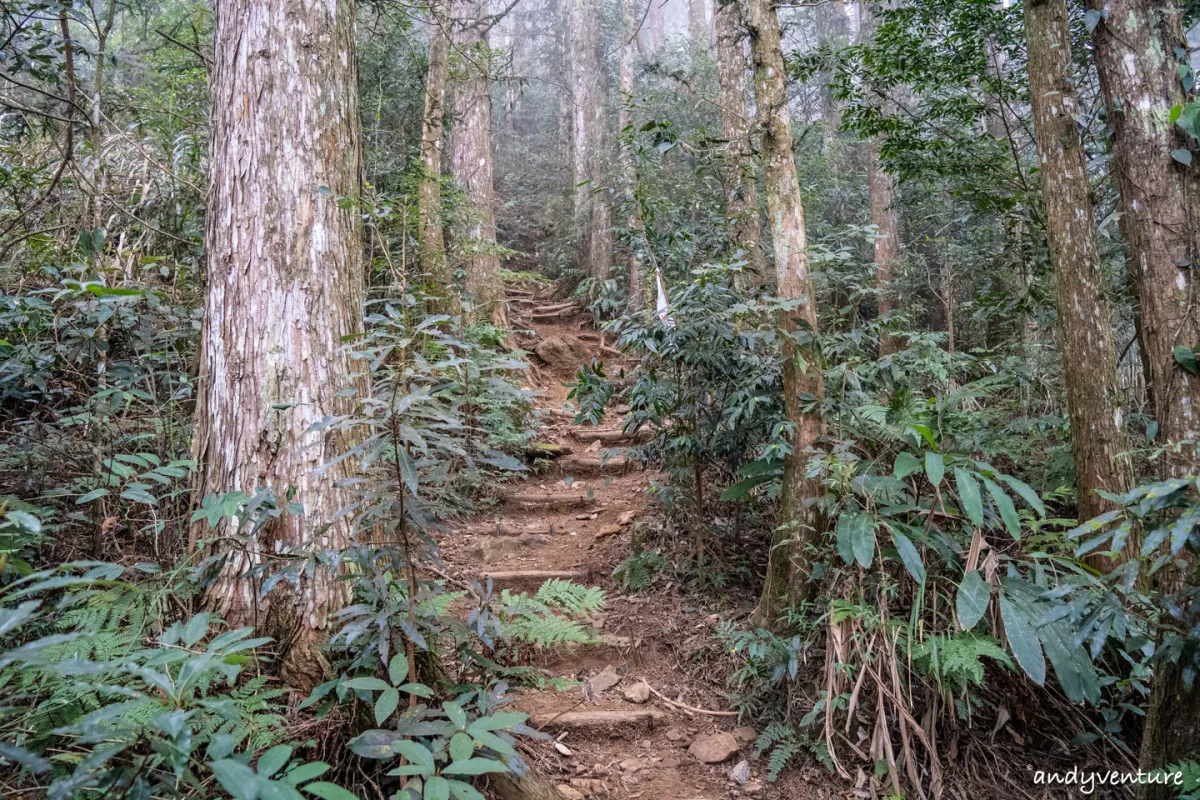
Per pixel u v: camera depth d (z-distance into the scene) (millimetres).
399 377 1947
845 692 2631
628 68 11555
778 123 3215
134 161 4695
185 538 2879
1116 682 2428
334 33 2734
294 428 2434
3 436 3281
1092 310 3074
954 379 4473
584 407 3705
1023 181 4672
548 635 2838
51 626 2240
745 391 3275
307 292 2518
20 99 4922
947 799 2436
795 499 3055
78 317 3236
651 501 4812
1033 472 3955
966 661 2301
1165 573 2449
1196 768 1774
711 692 3078
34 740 1699
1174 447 2371
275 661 2275
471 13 8852
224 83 2619
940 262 7207
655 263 4031
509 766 1924
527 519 5062
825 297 5352
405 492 2004
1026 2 3350
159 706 1815
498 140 15914
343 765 2020
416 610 2217
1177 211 2967
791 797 2496
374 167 6996
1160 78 3049
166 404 3352
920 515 2824
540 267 12898
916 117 5051
